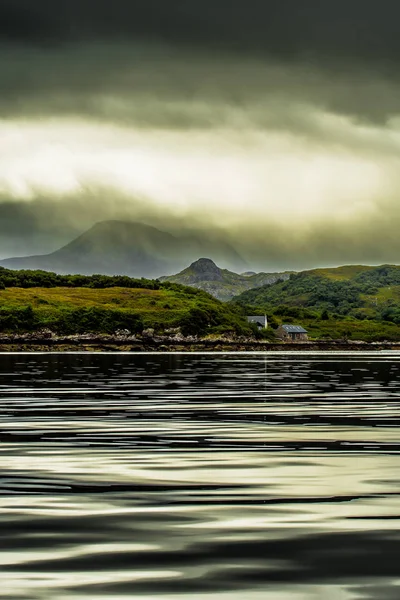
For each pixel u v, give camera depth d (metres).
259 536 23.02
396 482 31.11
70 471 33.50
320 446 41.44
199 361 186.00
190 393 79.62
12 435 45.69
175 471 33.59
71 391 81.25
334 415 58.06
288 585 18.95
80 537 22.88
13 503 27.22
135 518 25.12
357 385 95.06
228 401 70.06
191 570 20.03
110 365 154.50
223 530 23.67
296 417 56.56
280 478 32.00
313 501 27.56
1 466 34.78
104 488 29.84
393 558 20.94
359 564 20.45
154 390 83.56
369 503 27.22
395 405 66.75
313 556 21.11
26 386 88.75
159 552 21.47
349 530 23.66
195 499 27.91
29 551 21.52
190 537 22.92
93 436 45.31
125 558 20.97
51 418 55.06
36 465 35.03
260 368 147.00
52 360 182.62
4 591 18.52
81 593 18.42
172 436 45.41
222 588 18.75
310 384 96.62
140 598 18.16
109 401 69.31
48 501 27.55
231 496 28.42
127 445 41.59
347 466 34.94
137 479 31.72
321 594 18.36
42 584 18.98
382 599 18.05
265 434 46.62
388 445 41.88
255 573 19.80
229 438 44.69
